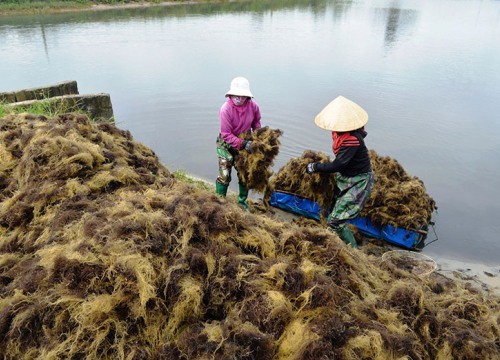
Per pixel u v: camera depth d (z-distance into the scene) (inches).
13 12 1016.9
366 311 99.1
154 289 93.4
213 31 845.8
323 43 753.6
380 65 591.8
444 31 939.3
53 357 83.1
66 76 498.3
